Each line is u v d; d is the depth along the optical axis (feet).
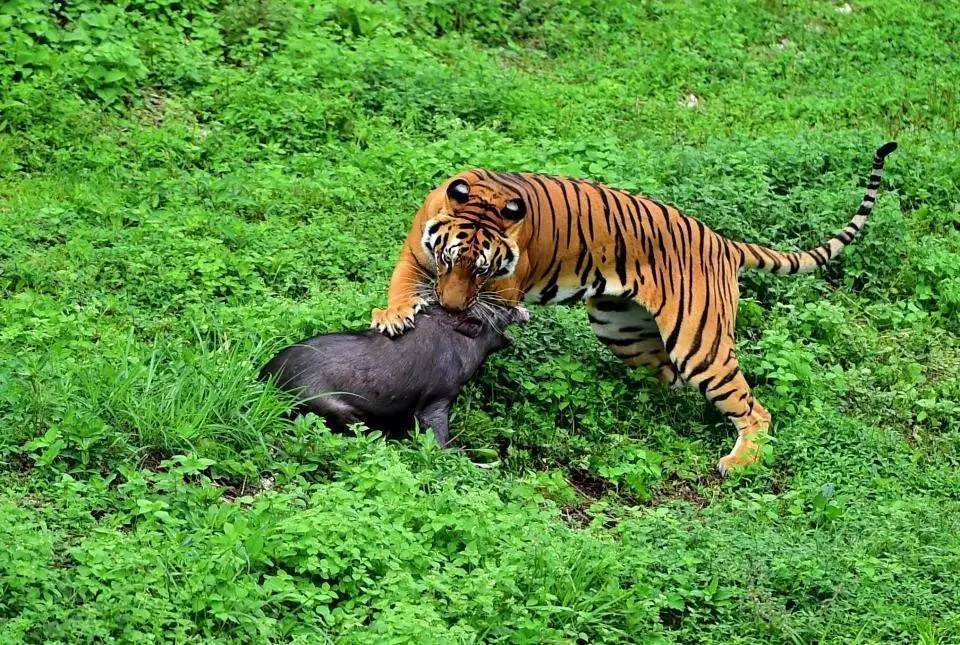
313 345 36.22
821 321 48.29
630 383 44.09
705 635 31.48
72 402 33.45
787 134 64.85
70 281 42.01
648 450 40.60
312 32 63.98
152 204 48.29
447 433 37.24
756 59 75.82
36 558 27.30
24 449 31.55
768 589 33.45
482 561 31.40
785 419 43.73
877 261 53.21
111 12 60.08
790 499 39.01
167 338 39.75
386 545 30.48
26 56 55.21
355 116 57.72
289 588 28.58
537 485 36.24
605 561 32.01
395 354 36.14
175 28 61.41
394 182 52.85
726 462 41.11
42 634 25.72
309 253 46.44
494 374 41.34
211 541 29.30
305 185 51.24
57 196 47.88
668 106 67.77
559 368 42.29
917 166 60.44
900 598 33.91
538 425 40.42
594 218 40.75
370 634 27.50
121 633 26.35
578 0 76.95
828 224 53.57
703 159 57.57
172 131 53.78
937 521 37.99
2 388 33.14
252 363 37.27
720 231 51.88
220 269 43.98
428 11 71.05
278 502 30.83
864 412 45.01
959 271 53.11
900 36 79.71
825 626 32.40
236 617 27.53
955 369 48.49
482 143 56.13
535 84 66.28
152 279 42.80
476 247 37.29
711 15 78.95
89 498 30.48
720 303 42.70
